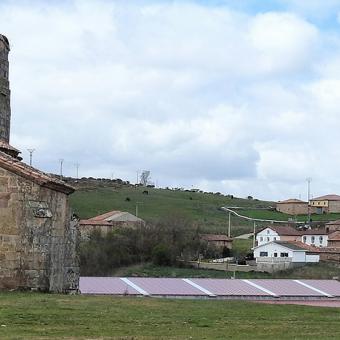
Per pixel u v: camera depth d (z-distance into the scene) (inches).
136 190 7593.5
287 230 5649.6
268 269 4148.6
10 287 1007.0
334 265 4370.1
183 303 982.4
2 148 1144.2
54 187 1039.6
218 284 1376.7
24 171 1018.1
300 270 4200.3
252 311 941.2
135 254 3971.5
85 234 4055.1
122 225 4471.0
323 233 5620.1
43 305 859.4
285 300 1295.5
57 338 657.6
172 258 4045.3
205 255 4613.7
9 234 1012.5
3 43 1226.0
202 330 751.1
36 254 1019.9
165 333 715.4
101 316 805.2
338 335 757.9
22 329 700.0
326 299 1343.5
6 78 1242.0
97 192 6983.3
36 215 1022.4
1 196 1014.4
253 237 5551.2
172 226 4493.1
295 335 747.4
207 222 6304.1
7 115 1248.2
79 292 1135.0
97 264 3777.1
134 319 800.9
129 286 1266.0
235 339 694.5
